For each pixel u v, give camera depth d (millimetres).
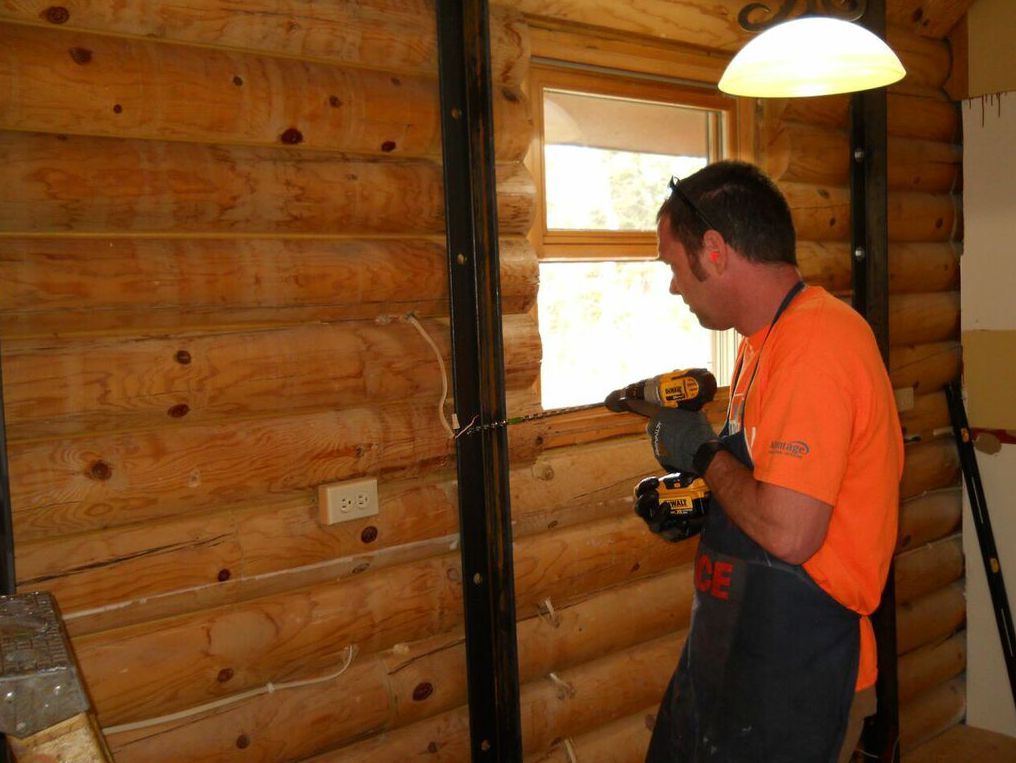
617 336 3205
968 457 4078
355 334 2350
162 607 2084
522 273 2633
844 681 1820
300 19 2178
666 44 3072
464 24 2402
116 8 1926
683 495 2057
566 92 2877
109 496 1976
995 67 3896
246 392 2160
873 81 2176
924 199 3953
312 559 2299
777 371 1744
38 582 1926
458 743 2566
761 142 3393
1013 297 3924
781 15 2510
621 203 3096
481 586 2520
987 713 4133
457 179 2434
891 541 1819
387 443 2387
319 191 2246
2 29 1829
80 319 1956
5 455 1763
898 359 3844
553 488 2768
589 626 2854
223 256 2117
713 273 1861
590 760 2871
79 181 1906
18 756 1133
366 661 2416
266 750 2215
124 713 2035
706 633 1942
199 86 2029
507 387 2650
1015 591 4008
